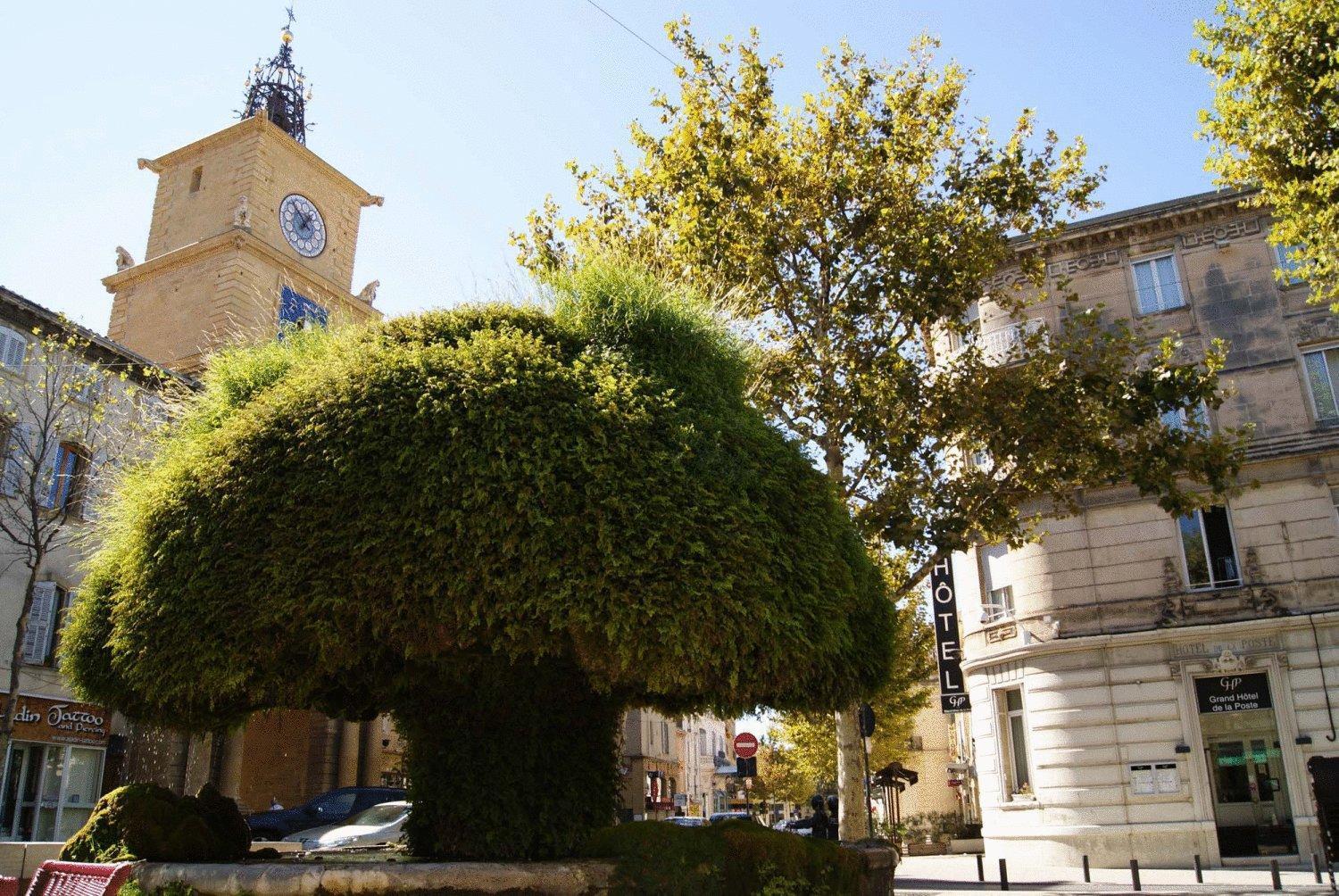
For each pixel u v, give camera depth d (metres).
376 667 8.25
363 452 7.40
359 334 8.79
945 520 15.70
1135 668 23.91
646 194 17.92
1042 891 17.36
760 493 7.98
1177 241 25.98
